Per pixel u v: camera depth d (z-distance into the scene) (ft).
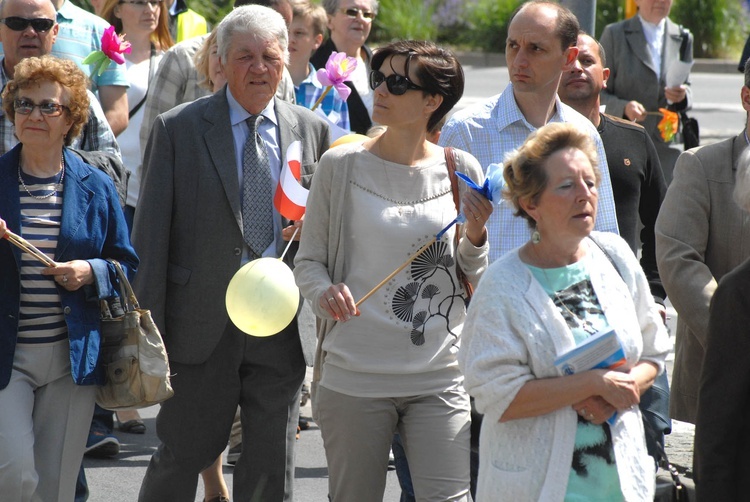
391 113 33.60
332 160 34.22
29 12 44.75
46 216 35.45
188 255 37.88
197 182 37.68
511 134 38.75
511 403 26.78
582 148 27.73
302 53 61.36
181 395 38.29
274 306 33.60
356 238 33.94
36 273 34.86
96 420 50.21
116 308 36.04
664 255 36.94
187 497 39.32
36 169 35.78
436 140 40.16
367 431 33.73
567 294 27.53
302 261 34.55
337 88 49.96
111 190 36.96
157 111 52.06
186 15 68.95
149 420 56.24
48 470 35.47
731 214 36.60
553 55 38.19
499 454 27.25
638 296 28.68
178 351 38.06
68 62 35.94
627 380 26.76
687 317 35.88
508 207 34.47
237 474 38.68
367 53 68.23
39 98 34.81
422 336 33.86
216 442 38.86
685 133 70.08
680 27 75.72
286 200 36.99
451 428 33.94
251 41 37.91
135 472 48.70
